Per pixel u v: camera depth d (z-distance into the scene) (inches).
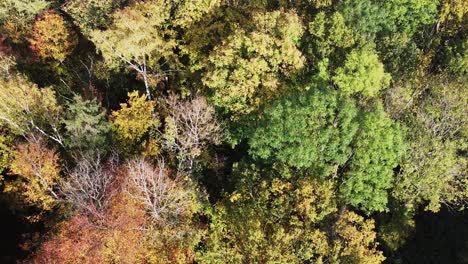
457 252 1497.3
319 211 1279.5
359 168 1344.7
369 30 1705.2
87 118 1416.1
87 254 1189.1
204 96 1662.2
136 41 1549.0
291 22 1562.5
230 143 1614.2
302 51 1662.2
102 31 1733.5
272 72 1550.2
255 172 1359.5
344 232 1229.1
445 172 1441.9
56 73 1932.8
